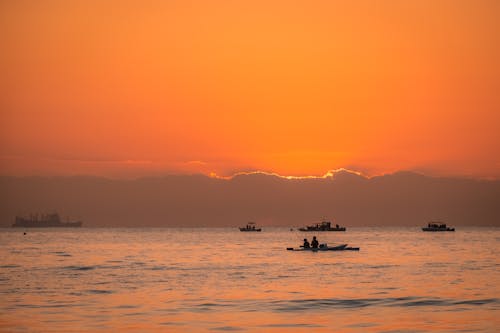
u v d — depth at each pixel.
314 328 67.12
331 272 130.88
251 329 66.69
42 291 99.44
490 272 129.62
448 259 173.12
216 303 85.06
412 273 127.69
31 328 67.19
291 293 95.00
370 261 164.38
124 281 114.50
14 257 194.50
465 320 71.38
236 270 137.50
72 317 74.12
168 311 78.50
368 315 75.06
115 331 65.62
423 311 77.69
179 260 175.50
